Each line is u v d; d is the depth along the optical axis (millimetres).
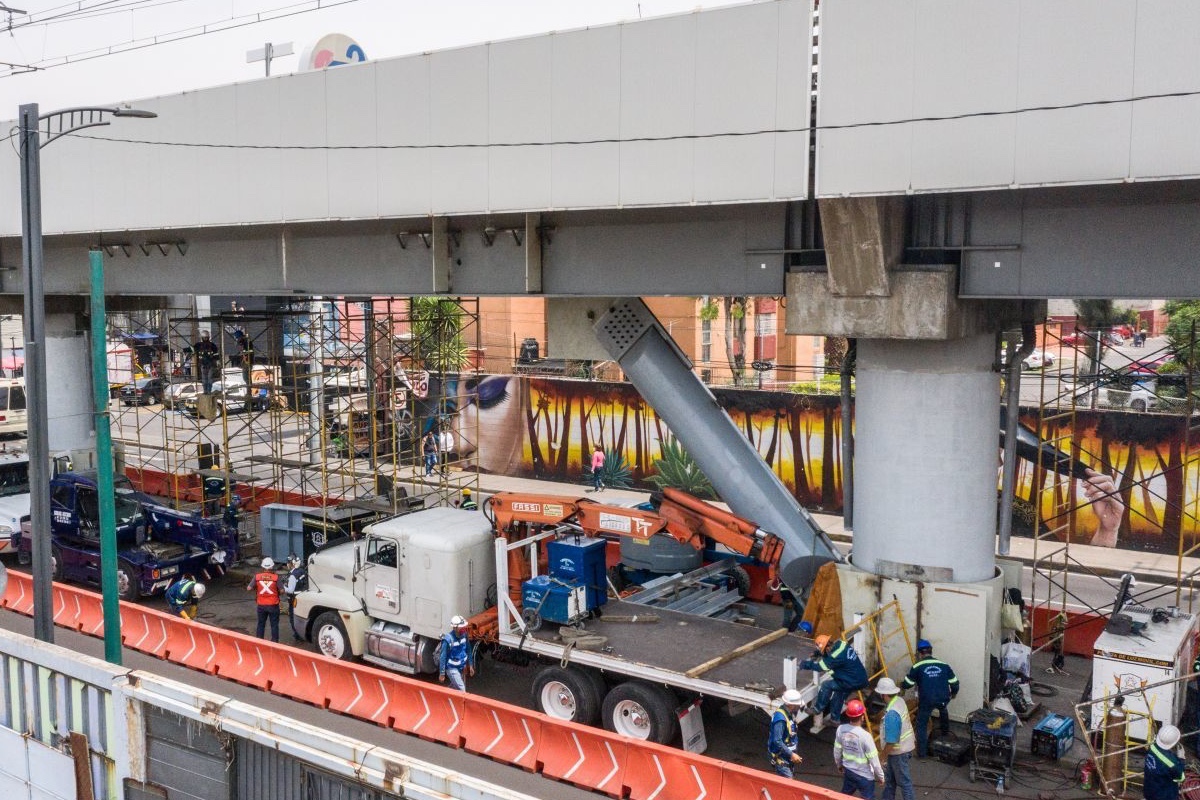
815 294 14531
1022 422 26375
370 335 25469
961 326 14008
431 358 29984
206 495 27609
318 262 19906
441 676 15969
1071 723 14359
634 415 33344
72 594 20375
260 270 20812
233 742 9000
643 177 14680
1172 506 24625
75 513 22141
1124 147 11375
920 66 12500
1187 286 12312
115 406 43281
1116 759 13062
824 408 29750
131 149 21000
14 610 21391
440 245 17984
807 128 13406
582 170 15188
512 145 15797
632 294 16391
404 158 16969
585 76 15008
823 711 13641
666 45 14312
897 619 14883
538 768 13594
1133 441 25125
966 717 14422
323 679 16188
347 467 31734
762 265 15188
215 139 19484
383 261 19016
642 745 12570
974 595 14289
